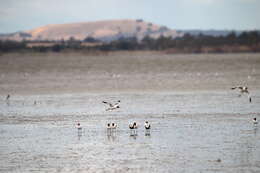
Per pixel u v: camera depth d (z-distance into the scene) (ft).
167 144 127.85
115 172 105.40
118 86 273.54
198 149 121.90
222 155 115.96
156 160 113.19
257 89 248.52
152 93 237.25
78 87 272.31
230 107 186.39
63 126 156.15
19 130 151.02
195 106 189.88
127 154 119.24
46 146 129.39
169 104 196.85
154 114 173.58
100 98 221.66
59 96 232.94
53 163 113.19
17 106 202.69
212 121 157.38
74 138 138.51
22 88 274.36
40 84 294.66
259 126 148.25
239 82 282.97
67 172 106.63
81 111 184.55
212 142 128.67
